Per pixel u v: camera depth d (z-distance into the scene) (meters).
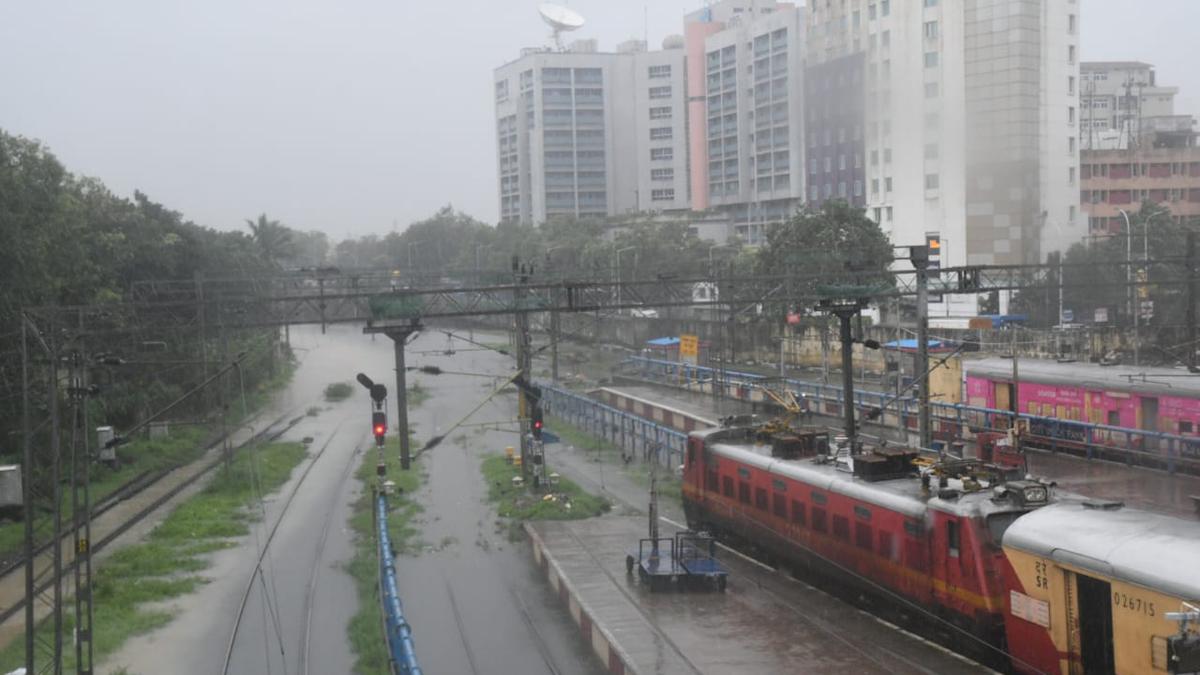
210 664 26.28
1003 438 43.72
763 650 24.14
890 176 91.31
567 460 54.91
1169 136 115.25
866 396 58.62
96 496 46.28
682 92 169.88
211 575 35.06
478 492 47.66
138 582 33.75
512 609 30.39
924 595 24.30
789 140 126.50
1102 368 47.19
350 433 69.31
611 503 43.38
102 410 51.38
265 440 65.00
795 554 30.41
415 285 56.66
